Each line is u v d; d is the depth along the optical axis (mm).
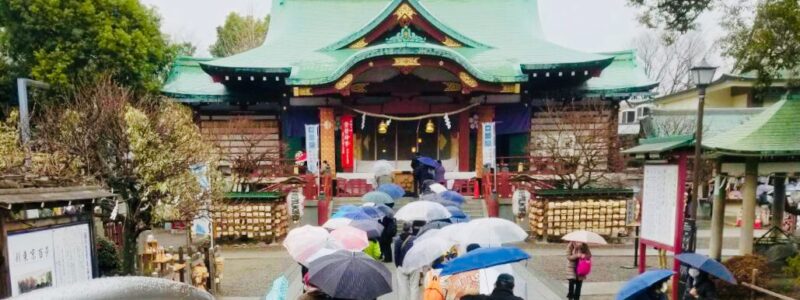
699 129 10164
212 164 11961
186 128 10859
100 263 10336
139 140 9578
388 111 23781
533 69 22625
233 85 24203
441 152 24844
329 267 5730
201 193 11141
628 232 17047
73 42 19969
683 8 10383
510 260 6109
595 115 23594
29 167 8711
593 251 15742
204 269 10383
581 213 16891
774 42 8734
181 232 19312
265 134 25016
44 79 19047
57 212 6629
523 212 18125
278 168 21578
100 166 9680
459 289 6977
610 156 20906
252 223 17172
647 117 26359
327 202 19234
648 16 11000
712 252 11852
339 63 23500
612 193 17203
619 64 26438
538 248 16219
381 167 20656
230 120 24984
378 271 5891
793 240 12508
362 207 12094
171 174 10016
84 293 1770
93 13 20188
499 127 24297
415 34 23672
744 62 9594
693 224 9859
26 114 12516
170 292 2018
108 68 20328
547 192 17047
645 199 10523
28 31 19641
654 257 14812
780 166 11203
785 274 10766
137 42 21328
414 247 7371
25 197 5625
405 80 23344
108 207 9875
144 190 9820
